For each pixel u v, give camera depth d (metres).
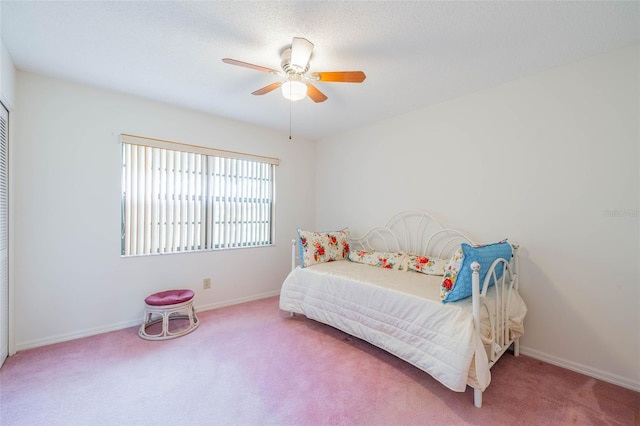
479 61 2.01
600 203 1.93
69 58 2.04
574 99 2.02
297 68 1.80
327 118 3.26
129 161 2.72
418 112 2.96
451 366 1.61
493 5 1.47
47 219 2.33
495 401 1.67
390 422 1.50
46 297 2.33
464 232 2.60
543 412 1.58
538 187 2.18
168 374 1.92
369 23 1.62
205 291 3.19
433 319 1.80
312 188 4.20
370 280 2.36
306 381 1.86
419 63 2.04
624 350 1.84
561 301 2.07
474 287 1.60
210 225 3.24
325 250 3.16
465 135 2.59
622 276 1.85
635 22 1.59
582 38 1.75
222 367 2.02
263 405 1.63
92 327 2.53
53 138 2.35
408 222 3.05
